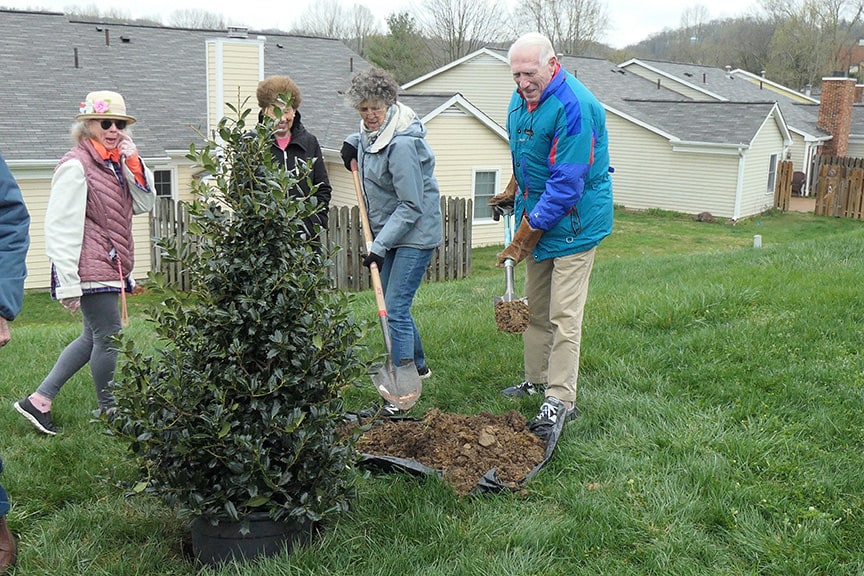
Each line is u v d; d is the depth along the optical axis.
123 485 3.10
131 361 2.94
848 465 3.70
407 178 4.25
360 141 4.48
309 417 2.97
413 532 3.23
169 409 2.88
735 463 3.75
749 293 6.50
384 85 4.20
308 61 24.75
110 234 4.02
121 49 21.69
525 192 4.35
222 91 18.16
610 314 6.19
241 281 2.99
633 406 4.44
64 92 18.78
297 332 2.98
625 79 36.75
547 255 4.22
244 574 2.89
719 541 3.20
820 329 5.54
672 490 3.50
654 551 3.10
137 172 4.09
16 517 3.38
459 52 59.38
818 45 65.25
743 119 27.77
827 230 25.30
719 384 4.69
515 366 5.22
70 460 3.93
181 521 3.36
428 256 4.53
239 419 2.96
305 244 3.09
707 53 74.94
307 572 2.94
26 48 19.88
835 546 3.11
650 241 22.72
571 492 3.53
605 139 4.11
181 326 3.01
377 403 4.45
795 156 34.94
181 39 23.19
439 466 3.75
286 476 2.93
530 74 3.87
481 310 6.84
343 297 3.10
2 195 2.78
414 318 6.56
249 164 3.00
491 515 3.37
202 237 3.05
